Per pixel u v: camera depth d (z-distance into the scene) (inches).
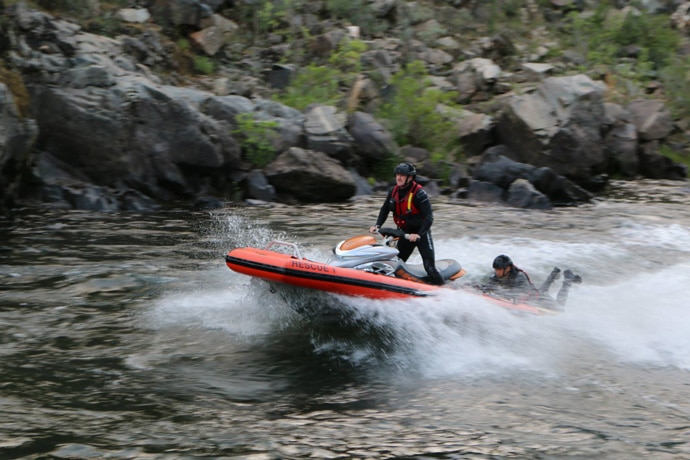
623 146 2180.1
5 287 927.0
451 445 542.0
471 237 1341.0
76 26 1873.8
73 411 579.8
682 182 2133.4
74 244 1176.8
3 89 1392.7
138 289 933.8
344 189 1706.4
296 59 2332.7
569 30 2942.9
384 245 808.9
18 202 1509.6
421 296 751.7
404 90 2102.6
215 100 1815.9
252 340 761.0
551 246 1275.8
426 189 1839.3
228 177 1724.9
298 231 1343.5
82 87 1630.2
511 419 589.9
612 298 948.0
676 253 1248.8
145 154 1642.5
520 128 2012.8
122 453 512.1
